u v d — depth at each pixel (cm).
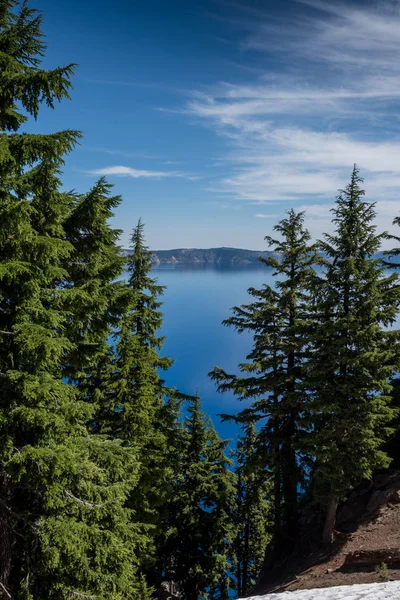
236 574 2920
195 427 2350
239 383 1855
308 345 1755
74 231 977
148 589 1667
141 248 2008
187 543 2269
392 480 1867
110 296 987
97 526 870
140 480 1677
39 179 775
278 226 1861
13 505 891
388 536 1538
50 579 842
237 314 1911
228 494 2467
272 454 1800
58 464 763
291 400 1686
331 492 1584
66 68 769
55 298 861
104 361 1722
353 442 1527
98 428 1723
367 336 1464
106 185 925
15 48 845
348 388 1495
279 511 1877
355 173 1614
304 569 1588
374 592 964
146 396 1700
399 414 2012
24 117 853
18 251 782
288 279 1845
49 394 787
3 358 809
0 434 794
